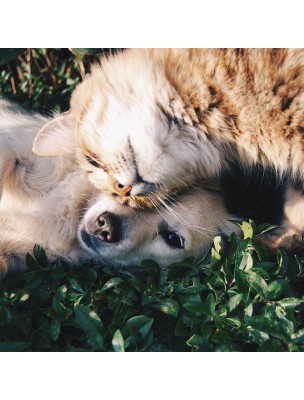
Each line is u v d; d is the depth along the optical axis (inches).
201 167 19.6
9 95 31.3
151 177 18.8
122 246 21.4
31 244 22.2
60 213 22.1
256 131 18.5
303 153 18.5
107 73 19.5
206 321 17.3
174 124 18.6
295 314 17.7
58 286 19.6
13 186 21.7
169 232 21.4
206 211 21.1
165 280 19.2
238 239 20.0
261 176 20.1
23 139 22.0
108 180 19.6
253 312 17.3
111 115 18.7
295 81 17.3
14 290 19.0
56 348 17.2
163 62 18.6
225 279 18.6
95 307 18.6
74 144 20.6
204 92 18.1
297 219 20.3
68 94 30.6
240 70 17.6
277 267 19.7
